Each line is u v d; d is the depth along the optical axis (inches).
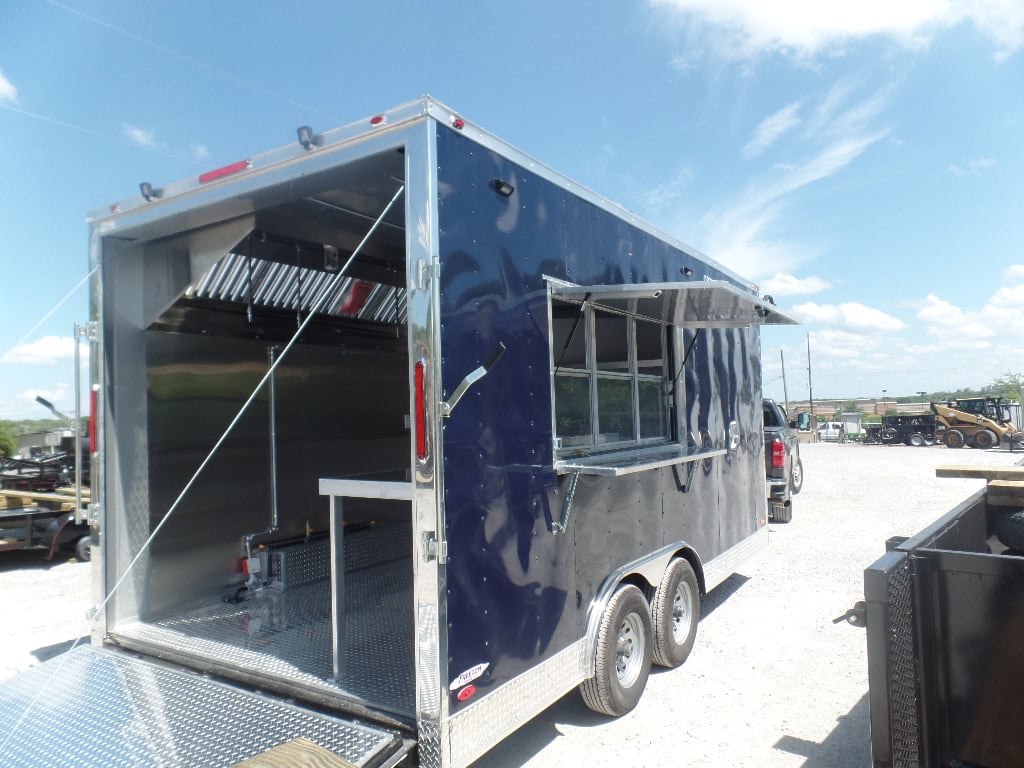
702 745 123.3
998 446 994.7
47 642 183.6
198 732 93.4
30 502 298.0
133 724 96.3
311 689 103.6
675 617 161.0
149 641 127.0
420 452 89.9
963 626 64.9
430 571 88.4
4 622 204.1
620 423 145.7
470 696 92.0
